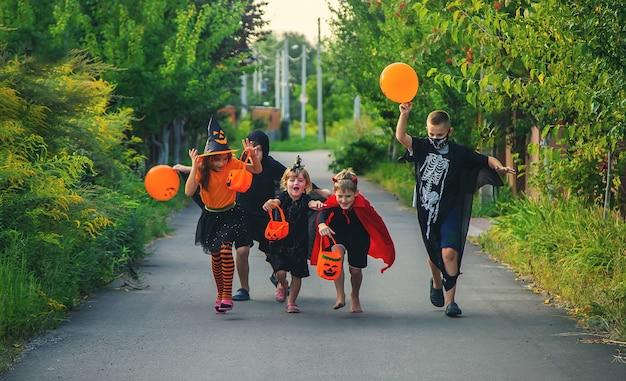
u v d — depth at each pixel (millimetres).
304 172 9211
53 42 18109
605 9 9461
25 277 8648
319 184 29609
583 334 8156
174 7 22656
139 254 12703
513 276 11398
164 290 10477
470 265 12297
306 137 86938
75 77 12109
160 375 6840
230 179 8969
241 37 28828
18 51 11602
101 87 12688
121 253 11414
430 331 8305
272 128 80688
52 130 10359
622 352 7488
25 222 9273
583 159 12758
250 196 10039
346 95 32656
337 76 31812
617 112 9555
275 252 9273
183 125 33156
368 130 43062
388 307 9508
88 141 10859
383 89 8836
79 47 20812
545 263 11234
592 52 9477
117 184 13086
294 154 54094
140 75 21547
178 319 8867
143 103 21703
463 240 9008
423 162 8992
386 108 26703
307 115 102000
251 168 9586
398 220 18797
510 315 9023
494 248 13281
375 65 25719
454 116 19594
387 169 31203
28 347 7711
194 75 22547
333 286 10805
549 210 13414
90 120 12094
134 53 21203
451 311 8938
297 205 9211
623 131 9414
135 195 14414
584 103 10016
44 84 10297
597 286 9688
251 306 9578
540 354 7438
